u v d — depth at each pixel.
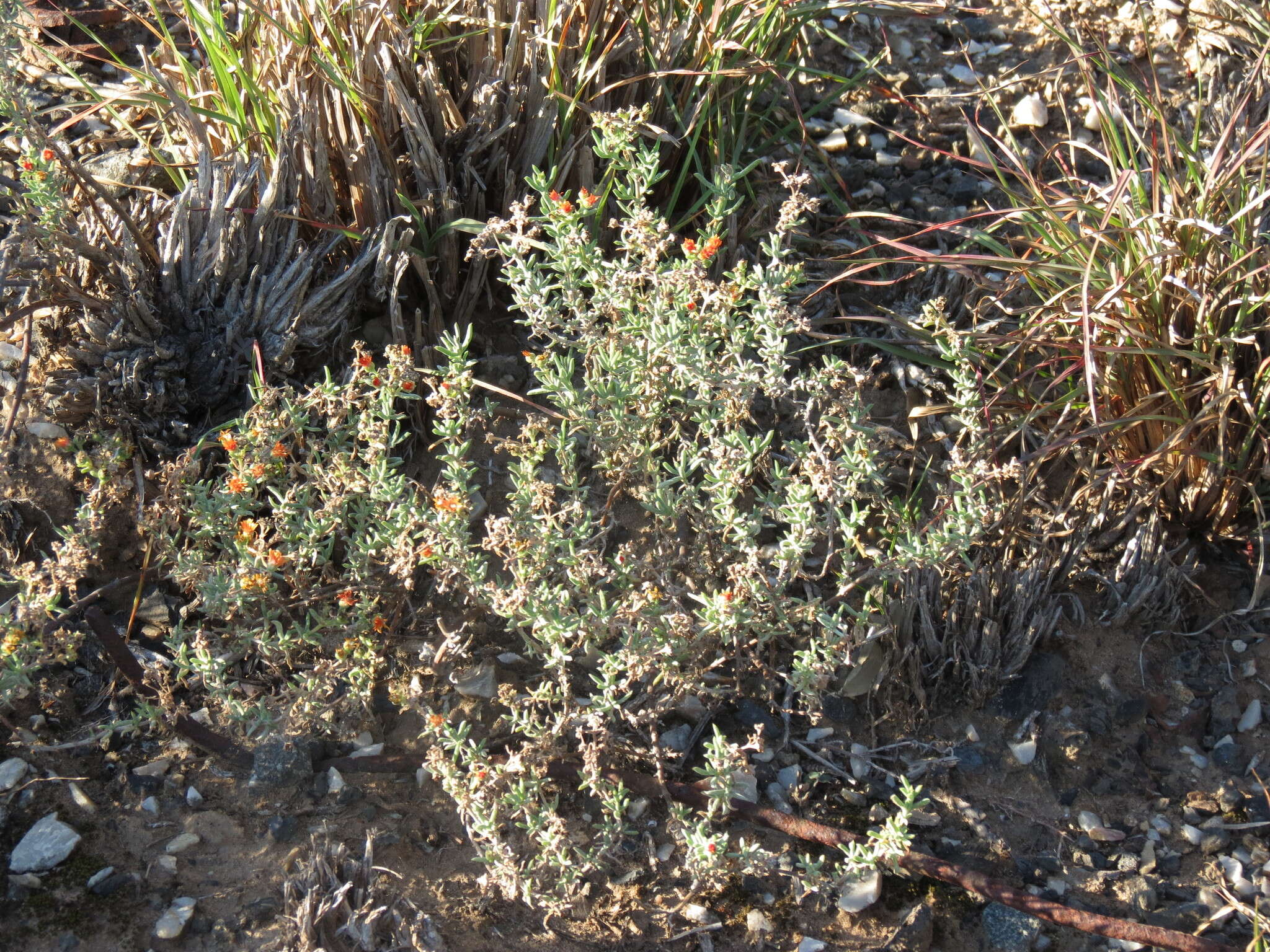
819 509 0.78
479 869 0.65
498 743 0.70
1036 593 0.75
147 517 0.72
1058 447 0.73
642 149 0.75
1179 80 1.01
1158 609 0.77
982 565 0.75
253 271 0.77
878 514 0.79
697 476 0.78
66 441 0.73
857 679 0.73
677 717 0.71
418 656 0.73
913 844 0.68
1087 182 0.86
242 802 0.67
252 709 0.67
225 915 0.63
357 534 0.70
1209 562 0.80
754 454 0.69
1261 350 0.77
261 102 0.81
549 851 0.62
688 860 0.63
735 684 0.72
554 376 0.74
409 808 0.68
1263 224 0.83
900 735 0.73
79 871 0.64
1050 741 0.73
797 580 0.76
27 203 0.78
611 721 0.70
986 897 0.65
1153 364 0.74
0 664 0.66
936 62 1.03
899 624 0.73
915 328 0.81
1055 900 0.67
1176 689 0.75
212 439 0.76
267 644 0.68
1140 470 0.77
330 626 0.70
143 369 0.76
